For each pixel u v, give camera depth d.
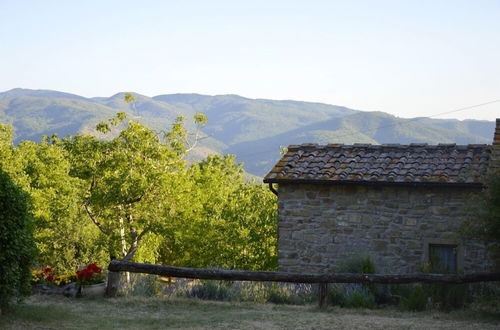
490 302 13.68
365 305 14.05
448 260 16.67
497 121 18.33
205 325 11.83
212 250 28.84
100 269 15.38
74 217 31.98
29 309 12.24
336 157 18.72
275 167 18.42
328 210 17.59
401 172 17.27
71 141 31.11
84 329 11.10
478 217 12.84
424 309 13.71
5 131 39.75
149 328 11.48
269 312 13.27
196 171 36.16
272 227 28.39
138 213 28.78
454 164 17.44
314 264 17.62
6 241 10.97
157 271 14.70
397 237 16.98
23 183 33.44
